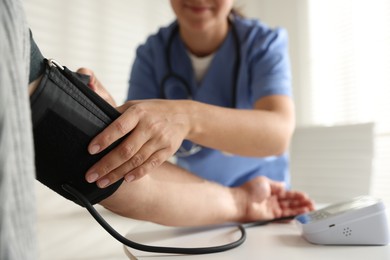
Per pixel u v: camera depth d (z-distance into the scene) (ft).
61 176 1.22
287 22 7.30
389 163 5.95
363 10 6.24
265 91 2.59
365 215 1.51
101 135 1.19
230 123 1.75
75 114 1.13
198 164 3.09
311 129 5.20
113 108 1.24
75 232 5.26
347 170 4.72
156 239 1.73
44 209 5.06
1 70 0.68
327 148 4.97
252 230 1.87
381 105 6.02
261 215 2.04
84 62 5.73
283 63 2.79
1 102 0.68
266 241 1.64
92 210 1.27
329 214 1.62
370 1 6.15
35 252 0.81
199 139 1.70
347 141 4.80
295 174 5.24
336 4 6.61
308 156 5.16
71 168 1.21
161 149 1.40
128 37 6.30
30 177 0.79
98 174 1.23
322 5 6.80
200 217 1.83
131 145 1.26
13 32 0.76
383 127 5.99
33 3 5.18
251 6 7.76
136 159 1.30
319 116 6.88
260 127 1.90
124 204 1.52
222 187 2.03
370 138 4.58
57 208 5.17
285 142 2.07
